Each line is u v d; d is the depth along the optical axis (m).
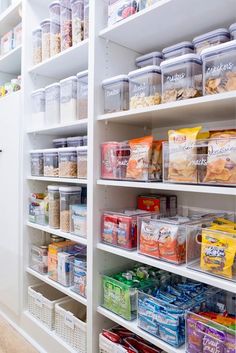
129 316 1.32
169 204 1.58
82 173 1.58
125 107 1.36
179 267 1.12
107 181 1.38
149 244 1.24
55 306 1.76
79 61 1.78
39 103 1.92
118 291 1.38
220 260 1.02
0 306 2.30
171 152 1.16
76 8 1.59
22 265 2.02
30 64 2.00
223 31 1.15
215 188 1.01
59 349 1.67
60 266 1.72
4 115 2.19
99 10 1.44
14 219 2.08
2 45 2.39
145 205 1.58
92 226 1.43
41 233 2.08
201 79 1.12
